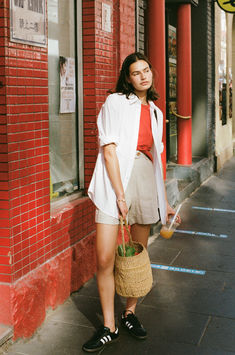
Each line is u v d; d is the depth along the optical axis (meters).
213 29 10.18
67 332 3.44
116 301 3.96
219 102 11.08
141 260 3.09
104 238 3.10
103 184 3.10
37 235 3.46
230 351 3.18
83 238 4.27
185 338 3.36
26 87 3.25
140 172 3.18
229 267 4.79
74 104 4.45
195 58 9.71
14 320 3.21
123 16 4.99
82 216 4.22
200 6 9.54
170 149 9.54
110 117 3.03
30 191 3.35
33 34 3.30
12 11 3.05
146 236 3.37
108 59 4.71
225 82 11.87
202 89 9.77
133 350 3.21
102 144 3.02
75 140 4.50
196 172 8.71
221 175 10.39
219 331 3.46
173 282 4.39
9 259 3.15
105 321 3.28
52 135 4.12
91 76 4.45
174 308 3.84
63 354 3.16
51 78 4.06
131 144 3.08
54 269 3.71
